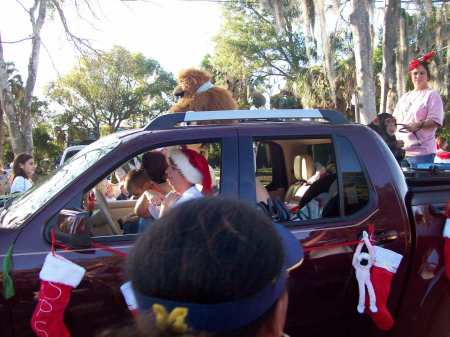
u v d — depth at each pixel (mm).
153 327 937
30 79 12945
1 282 2623
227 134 3057
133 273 994
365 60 10531
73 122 38219
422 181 3568
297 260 1358
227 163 3008
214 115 3182
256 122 3234
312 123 3213
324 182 3189
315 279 2924
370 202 3074
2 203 4047
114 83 35531
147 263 967
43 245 2691
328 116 3293
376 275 2896
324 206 3115
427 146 5348
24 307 2645
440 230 3150
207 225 971
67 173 3104
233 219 988
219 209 1007
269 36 30078
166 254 955
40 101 36375
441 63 16766
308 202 3211
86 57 13328
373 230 3004
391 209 3076
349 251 2977
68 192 2807
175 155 3102
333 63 12266
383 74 15289
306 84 22656
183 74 4691
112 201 4066
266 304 995
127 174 3551
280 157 3777
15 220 2854
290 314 2898
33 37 12727
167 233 978
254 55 30656
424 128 5242
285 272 1071
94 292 2686
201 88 4652
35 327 2570
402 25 15219
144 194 3494
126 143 2947
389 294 3072
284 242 1195
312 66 22594
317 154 3408
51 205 2770
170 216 1013
